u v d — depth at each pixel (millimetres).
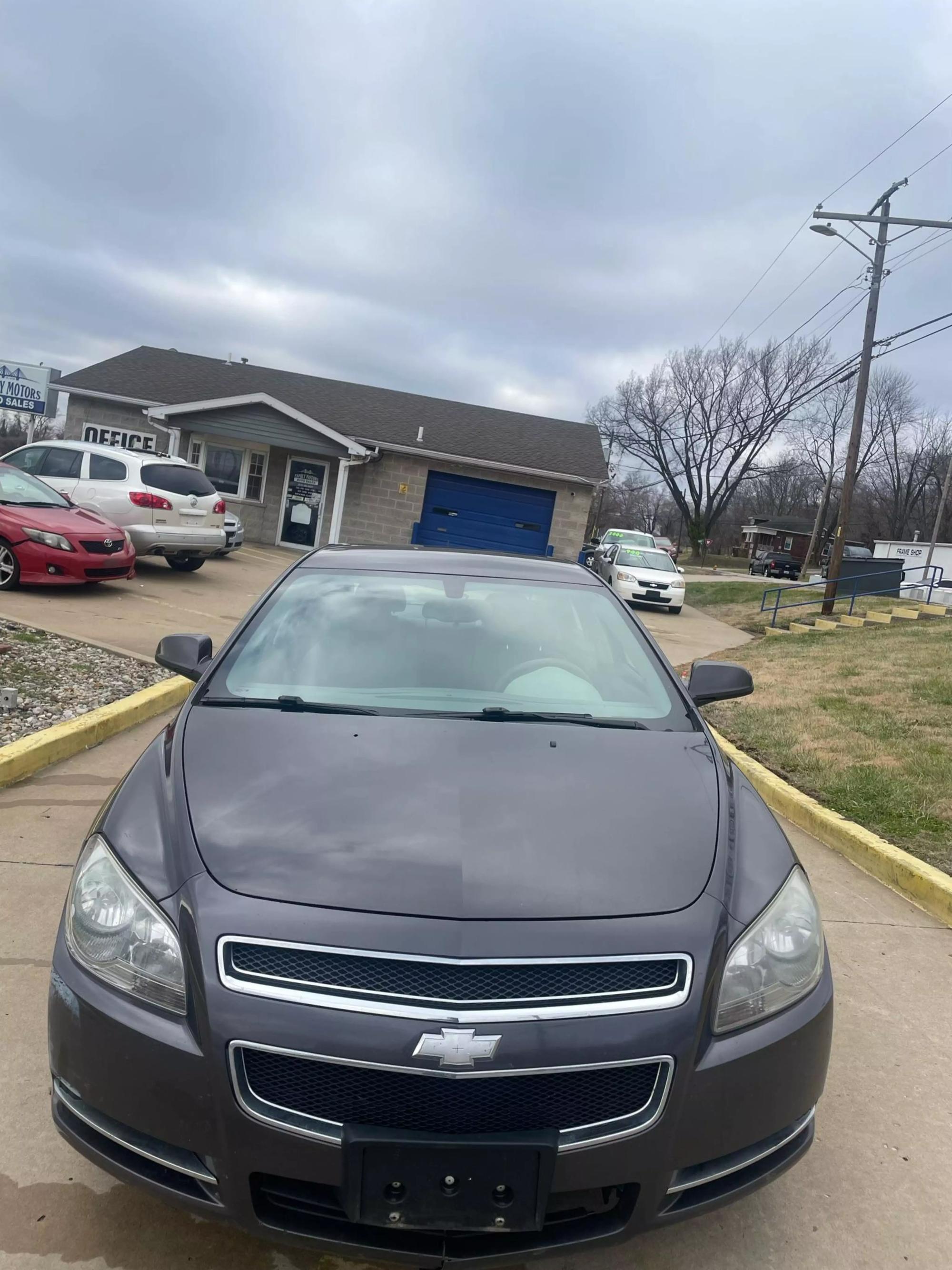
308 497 21797
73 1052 2098
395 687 3186
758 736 7277
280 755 2633
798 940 2266
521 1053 1874
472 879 2123
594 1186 1917
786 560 51281
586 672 3385
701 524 60719
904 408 67125
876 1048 3258
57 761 5527
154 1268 2176
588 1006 1944
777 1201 2500
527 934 2002
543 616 3680
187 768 2576
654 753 2834
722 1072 2008
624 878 2191
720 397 57812
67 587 11664
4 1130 2541
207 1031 1940
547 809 2422
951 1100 2980
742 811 2670
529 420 25281
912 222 18078
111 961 2111
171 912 2105
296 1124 1893
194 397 22406
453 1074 1849
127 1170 2039
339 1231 1934
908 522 71562
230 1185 1934
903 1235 2402
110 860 2293
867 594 18766
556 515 21516
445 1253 1910
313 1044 1885
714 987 2051
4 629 8414
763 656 12273
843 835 5184
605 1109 1933
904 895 4617
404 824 2309
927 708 8305
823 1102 2928
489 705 3125
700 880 2234
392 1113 1879
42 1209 2309
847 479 19031
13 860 4180
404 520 21672
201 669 3480
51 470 13312
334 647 3369
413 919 2012
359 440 21297
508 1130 1884
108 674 7371
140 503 12891
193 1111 1943
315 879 2109
